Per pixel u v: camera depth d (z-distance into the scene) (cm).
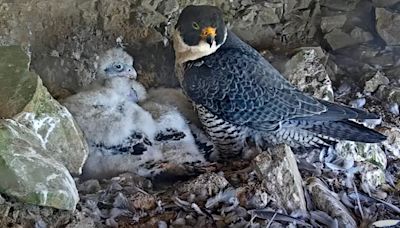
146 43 172
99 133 148
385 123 167
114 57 155
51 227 129
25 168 127
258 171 143
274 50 183
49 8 163
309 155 156
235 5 180
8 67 140
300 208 141
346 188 150
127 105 150
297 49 178
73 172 141
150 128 150
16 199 127
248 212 139
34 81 138
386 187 153
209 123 155
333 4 188
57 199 128
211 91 153
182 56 156
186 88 155
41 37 163
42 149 133
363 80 178
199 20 153
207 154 159
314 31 187
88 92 151
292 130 155
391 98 173
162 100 159
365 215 145
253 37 183
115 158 149
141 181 147
